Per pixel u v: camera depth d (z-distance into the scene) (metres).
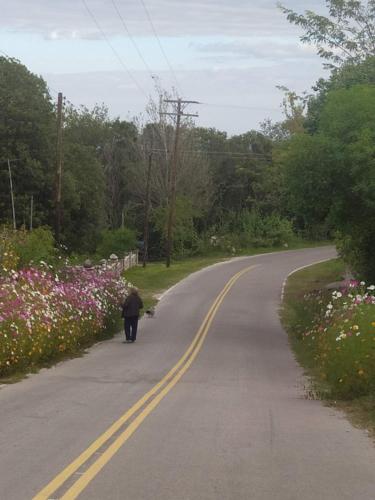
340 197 25.12
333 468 7.30
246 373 17.25
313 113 34.62
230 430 9.31
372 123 23.81
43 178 53.00
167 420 9.94
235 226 83.81
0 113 52.84
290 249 80.00
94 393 12.77
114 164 86.81
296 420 10.38
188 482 6.50
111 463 7.17
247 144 92.88
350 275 45.75
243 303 39.22
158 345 23.86
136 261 65.88
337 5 35.03
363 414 10.92
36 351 16.78
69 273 25.77
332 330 15.67
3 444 8.06
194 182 78.25
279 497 6.11
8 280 18.81
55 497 5.89
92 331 23.25
